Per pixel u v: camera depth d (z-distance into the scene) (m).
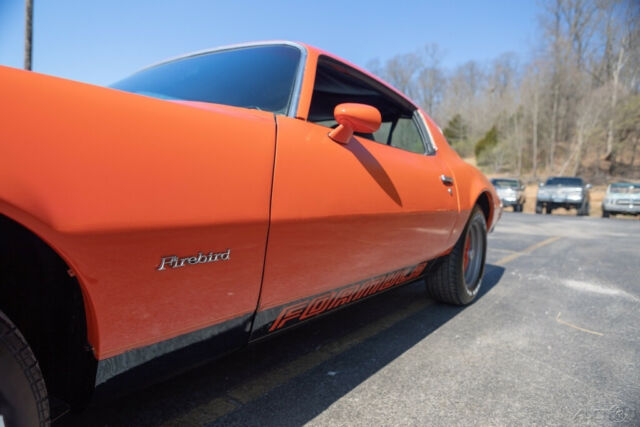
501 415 1.60
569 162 43.59
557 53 43.62
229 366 1.93
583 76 43.44
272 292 1.36
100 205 0.86
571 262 5.11
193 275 1.07
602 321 2.79
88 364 1.00
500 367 2.02
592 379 1.92
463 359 2.11
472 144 61.66
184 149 1.03
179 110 1.07
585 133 41.09
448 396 1.73
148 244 0.95
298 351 2.14
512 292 3.52
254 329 1.41
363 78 2.08
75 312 0.97
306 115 1.54
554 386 1.84
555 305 3.15
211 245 1.08
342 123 1.49
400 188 1.91
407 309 2.95
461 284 2.88
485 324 2.66
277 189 1.26
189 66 1.91
